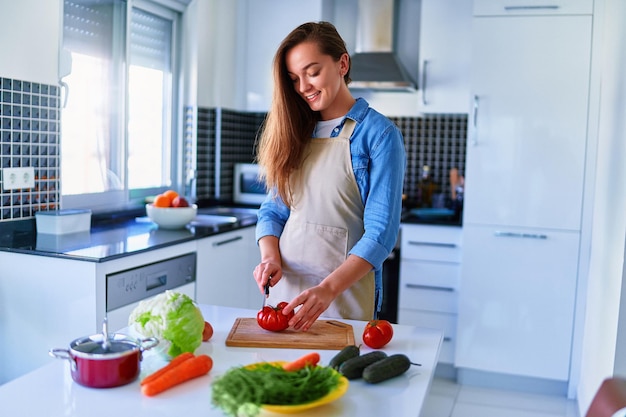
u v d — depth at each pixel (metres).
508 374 3.60
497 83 3.45
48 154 2.86
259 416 1.13
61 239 2.70
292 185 2.01
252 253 3.67
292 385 1.14
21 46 2.66
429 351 1.53
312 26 1.83
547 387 3.57
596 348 2.82
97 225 3.20
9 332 2.52
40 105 2.79
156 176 3.87
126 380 1.27
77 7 3.08
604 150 3.06
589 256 3.40
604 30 3.28
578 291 3.43
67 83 3.05
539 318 3.50
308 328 1.65
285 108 1.92
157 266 2.71
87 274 2.35
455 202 4.15
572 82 3.35
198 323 1.42
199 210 4.01
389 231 1.80
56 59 2.86
